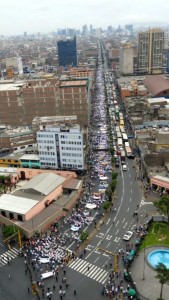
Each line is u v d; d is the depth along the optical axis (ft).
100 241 417.90
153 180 545.03
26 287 346.13
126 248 400.88
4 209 473.67
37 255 392.27
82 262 380.78
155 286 340.18
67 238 425.69
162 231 431.43
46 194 509.76
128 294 326.85
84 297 328.49
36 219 453.99
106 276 357.00
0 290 343.67
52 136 608.60
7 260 390.01
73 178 583.17
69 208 499.51
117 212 483.92
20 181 614.75
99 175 605.73
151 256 386.11
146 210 484.33
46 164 635.66
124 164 649.20
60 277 357.61
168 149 620.08
